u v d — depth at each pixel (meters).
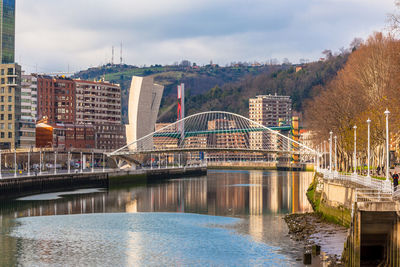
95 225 84.50
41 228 81.44
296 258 57.97
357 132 101.06
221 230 78.62
